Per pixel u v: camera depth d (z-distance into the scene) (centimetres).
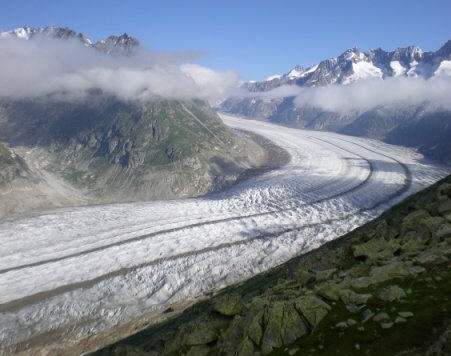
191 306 5506
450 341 1496
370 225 5106
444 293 1908
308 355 1764
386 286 2108
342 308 1998
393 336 1694
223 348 2188
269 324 2025
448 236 2641
